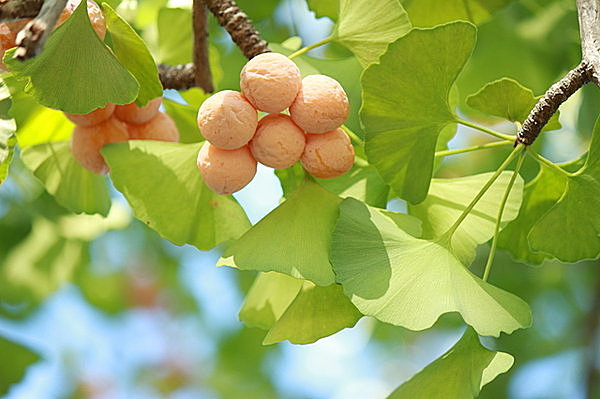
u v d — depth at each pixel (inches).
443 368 33.6
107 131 36.3
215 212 35.8
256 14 47.1
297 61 38.1
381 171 34.5
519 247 37.4
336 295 34.5
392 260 33.2
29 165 38.7
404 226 34.3
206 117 33.4
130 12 44.7
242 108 33.4
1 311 58.3
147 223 35.4
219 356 78.3
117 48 34.8
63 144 38.7
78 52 33.6
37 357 47.3
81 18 33.3
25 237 51.1
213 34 47.0
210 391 85.2
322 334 34.4
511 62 48.0
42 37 31.3
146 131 36.9
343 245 33.4
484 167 54.0
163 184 35.4
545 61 47.7
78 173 38.9
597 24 33.3
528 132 33.6
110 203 39.8
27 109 37.9
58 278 54.8
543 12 47.3
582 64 33.0
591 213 34.6
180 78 38.8
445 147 38.5
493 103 34.6
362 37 35.4
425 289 32.8
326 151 34.0
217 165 33.9
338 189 36.4
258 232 33.9
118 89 33.9
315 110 33.5
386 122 34.1
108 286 72.3
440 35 33.1
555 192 36.4
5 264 53.7
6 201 49.8
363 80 33.6
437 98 33.9
